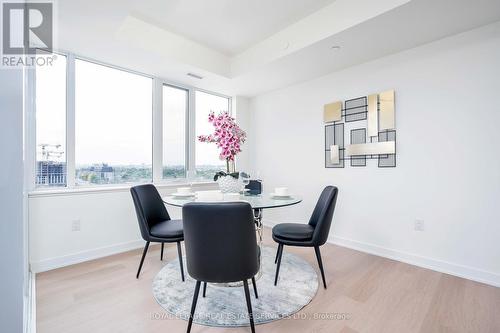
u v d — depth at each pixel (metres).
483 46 2.07
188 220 1.38
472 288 1.97
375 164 2.74
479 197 2.10
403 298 1.82
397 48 2.46
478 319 1.58
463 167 2.18
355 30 2.11
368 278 2.14
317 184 3.33
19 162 0.90
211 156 4.00
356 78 2.89
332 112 3.11
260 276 2.15
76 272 2.23
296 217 3.60
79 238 2.47
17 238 0.89
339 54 2.58
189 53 2.82
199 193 2.21
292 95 3.63
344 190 3.03
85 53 2.54
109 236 2.68
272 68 2.96
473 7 1.79
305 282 2.04
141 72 3.07
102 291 1.90
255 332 1.45
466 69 2.15
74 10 1.87
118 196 2.75
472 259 2.13
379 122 2.69
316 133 3.33
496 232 2.02
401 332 1.46
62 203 2.38
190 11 2.29
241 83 3.51
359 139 2.87
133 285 2.00
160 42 2.58
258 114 4.18
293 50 2.52
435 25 2.04
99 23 2.04
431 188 2.36
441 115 2.29
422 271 2.29
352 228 2.94
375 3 1.91
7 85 0.88
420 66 2.41
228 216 1.34
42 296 1.83
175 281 2.06
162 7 2.22
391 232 2.62
